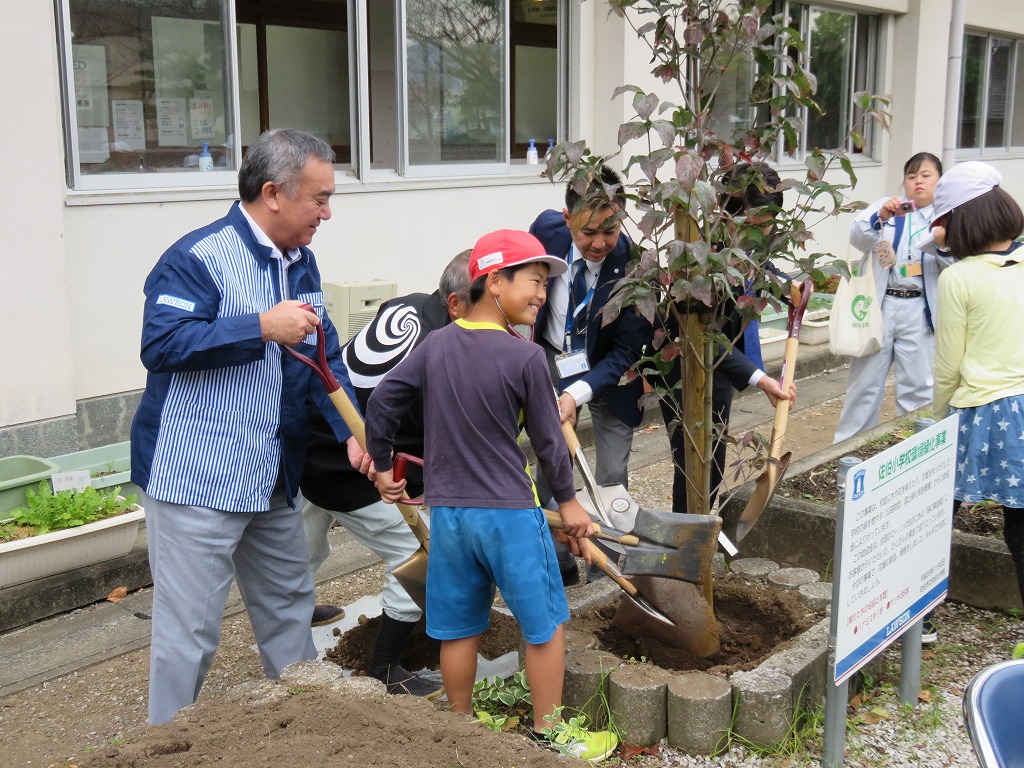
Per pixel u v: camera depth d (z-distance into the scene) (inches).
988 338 142.1
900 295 227.9
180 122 211.5
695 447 138.7
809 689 125.6
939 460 124.4
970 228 142.8
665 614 135.0
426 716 100.7
